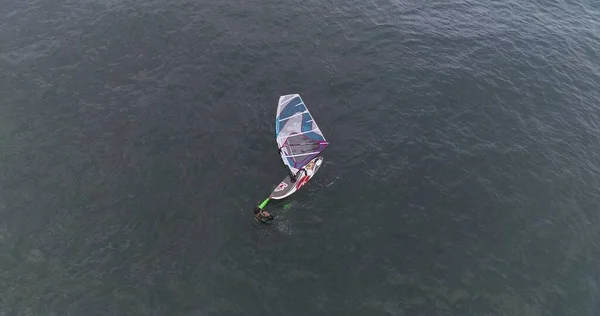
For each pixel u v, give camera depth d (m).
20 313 23.38
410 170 31.70
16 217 27.55
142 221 27.59
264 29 42.97
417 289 25.08
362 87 38.12
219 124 33.81
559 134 35.78
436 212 29.19
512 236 28.22
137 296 24.12
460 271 26.11
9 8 42.50
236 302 24.08
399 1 49.66
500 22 48.12
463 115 36.47
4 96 34.78
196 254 26.09
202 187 29.59
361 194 29.86
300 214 28.39
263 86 37.25
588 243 28.33
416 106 36.81
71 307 23.62
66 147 31.62
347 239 27.27
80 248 26.16
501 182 31.55
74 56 38.41
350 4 48.00
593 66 43.16
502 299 25.00
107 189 29.25
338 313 23.86
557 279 26.22
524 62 42.53
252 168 30.92
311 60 40.25
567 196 31.05
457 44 43.94
